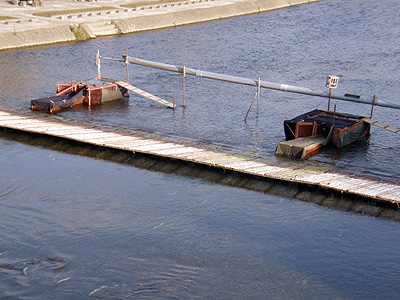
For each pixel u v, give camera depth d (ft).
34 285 124.67
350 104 266.98
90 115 245.04
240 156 195.93
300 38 411.95
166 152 193.16
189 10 495.41
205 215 155.22
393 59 346.13
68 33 404.36
